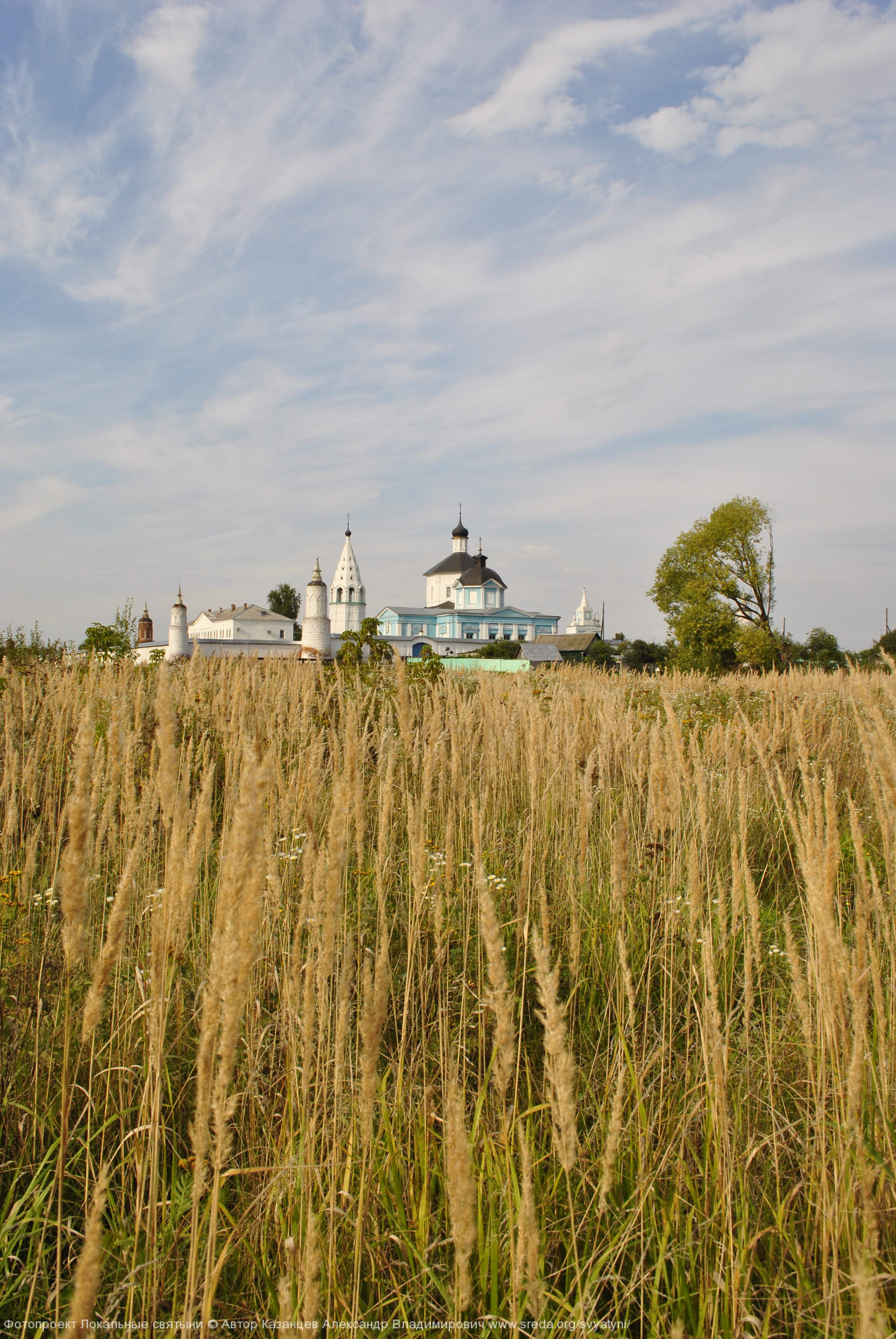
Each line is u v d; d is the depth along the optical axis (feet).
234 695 16.34
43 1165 6.70
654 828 12.46
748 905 8.32
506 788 16.17
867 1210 5.35
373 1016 5.25
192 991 9.14
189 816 6.67
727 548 156.76
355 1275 5.53
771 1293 5.83
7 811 12.05
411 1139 7.16
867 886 7.96
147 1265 5.44
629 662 200.85
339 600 283.79
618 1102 5.67
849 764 18.92
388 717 15.72
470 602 311.88
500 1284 6.01
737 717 22.12
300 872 10.69
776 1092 8.25
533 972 8.80
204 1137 4.63
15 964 8.77
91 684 17.47
